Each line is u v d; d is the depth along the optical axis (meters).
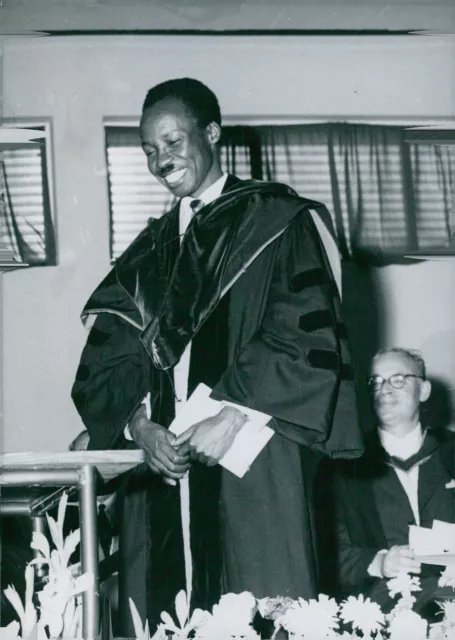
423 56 3.34
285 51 3.32
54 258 3.25
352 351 3.16
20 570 2.93
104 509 3.10
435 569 3.03
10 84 3.30
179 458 3.08
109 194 3.27
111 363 3.18
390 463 3.10
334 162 3.28
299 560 3.01
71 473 2.09
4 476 2.07
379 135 3.30
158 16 3.33
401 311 3.20
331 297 3.16
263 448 3.07
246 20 3.33
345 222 3.24
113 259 3.25
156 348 3.16
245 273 3.17
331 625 2.87
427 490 3.10
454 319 3.20
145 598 3.04
